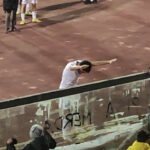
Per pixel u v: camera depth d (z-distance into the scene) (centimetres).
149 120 3581
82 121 3300
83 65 3638
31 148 2967
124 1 8006
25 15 7194
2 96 4619
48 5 7800
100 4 7844
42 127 3102
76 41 6206
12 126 3025
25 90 4778
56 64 5450
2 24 6844
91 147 3438
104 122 3397
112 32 6581
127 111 3456
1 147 3052
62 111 3177
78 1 8038
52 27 6725
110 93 3319
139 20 7112
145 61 5594
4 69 5284
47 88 4838
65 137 3281
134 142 3319
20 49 5881
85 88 3194
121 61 5569
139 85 3425
